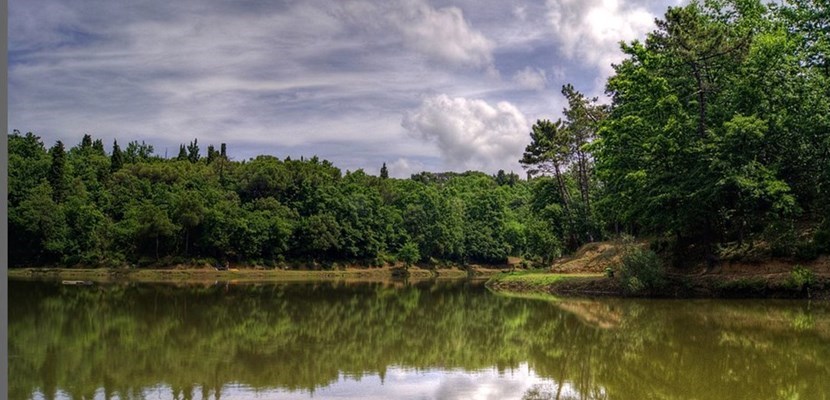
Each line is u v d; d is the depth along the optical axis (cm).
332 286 5131
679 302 2781
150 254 6862
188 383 1289
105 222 6738
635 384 1304
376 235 8694
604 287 3306
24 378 1326
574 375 1395
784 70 3083
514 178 16288
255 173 8675
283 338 1950
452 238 9031
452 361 1566
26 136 6644
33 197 6181
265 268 7581
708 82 3181
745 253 2955
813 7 3306
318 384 1295
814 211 3052
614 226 4981
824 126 2892
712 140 2920
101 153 8644
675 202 2970
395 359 1591
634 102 3447
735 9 3522
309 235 8019
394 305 3155
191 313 2700
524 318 2441
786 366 1450
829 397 1184
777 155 3042
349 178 10581
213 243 7106
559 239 5525
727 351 1638
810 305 2506
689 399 1177
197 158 10581
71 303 3128
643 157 3200
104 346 1761
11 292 3847
